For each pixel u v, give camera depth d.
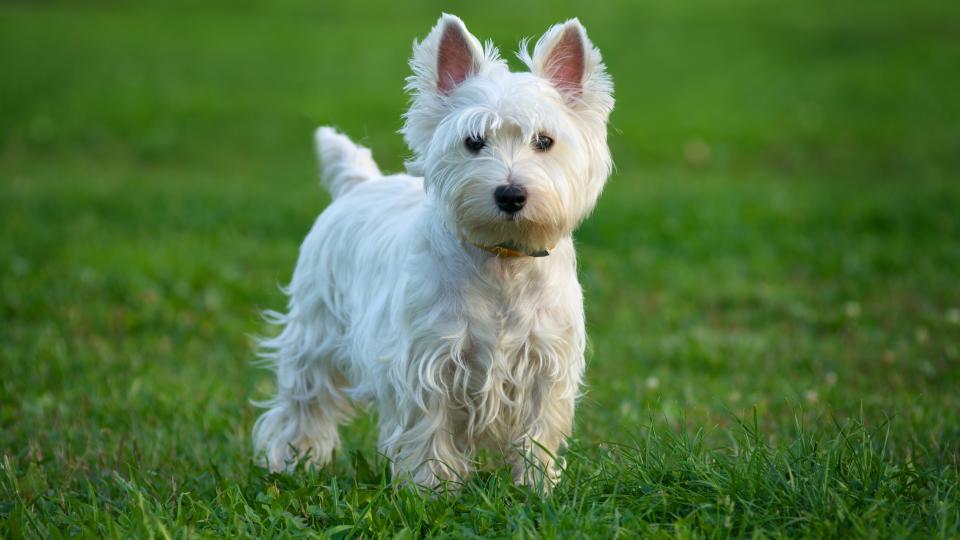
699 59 25.70
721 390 6.77
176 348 7.81
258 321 8.48
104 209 12.55
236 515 4.21
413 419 4.76
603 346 7.91
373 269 5.06
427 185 4.70
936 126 19.34
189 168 17.05
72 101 20.59
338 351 5.51
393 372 4.74
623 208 12.66
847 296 9.21
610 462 4.54
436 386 4.65
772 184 15.31
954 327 8.05
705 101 21.62
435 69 4.75
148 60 24.55
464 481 4.73
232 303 8.93
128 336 8.07
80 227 11.49
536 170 4.44
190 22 29.95
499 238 4.52
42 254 10.13
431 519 4.27
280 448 5.64
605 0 34.03
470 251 4.62
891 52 25.98
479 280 4.61
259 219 12.05
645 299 9.33
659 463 4.48
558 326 4.75
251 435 5.90
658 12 31.92
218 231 11.53
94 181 15.19
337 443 5.90
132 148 18.08
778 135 19.00
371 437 6.05
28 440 5.66
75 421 6.05
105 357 7.42
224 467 5.40
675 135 18.98
